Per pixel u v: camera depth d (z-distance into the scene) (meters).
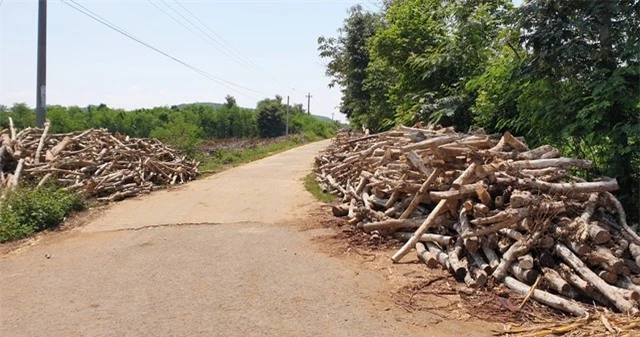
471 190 4.99
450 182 5.66
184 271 5.15
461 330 3.62
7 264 5.55
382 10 20.84
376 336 3.54
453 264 4.73
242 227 7.27
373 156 8.60
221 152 22.34
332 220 7.57
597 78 5.90
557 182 5.30
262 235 6.74
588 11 5.85
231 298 4.33
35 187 8.52
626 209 5.70
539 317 3.79
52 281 4.90
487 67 9.01
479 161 5.57
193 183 12.72
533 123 7.02
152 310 4.07
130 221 7.81
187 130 23.14
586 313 3.71
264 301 4.25
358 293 4.43
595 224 4.46
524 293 4.13
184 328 3.71
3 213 7.01
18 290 4.65
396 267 5.15
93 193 9.64
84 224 7.62
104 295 4.46
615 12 5.63
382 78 16.62
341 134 18.16
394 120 14.13
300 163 18.62
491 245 4.75
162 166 12.80
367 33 20.44
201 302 4.24
